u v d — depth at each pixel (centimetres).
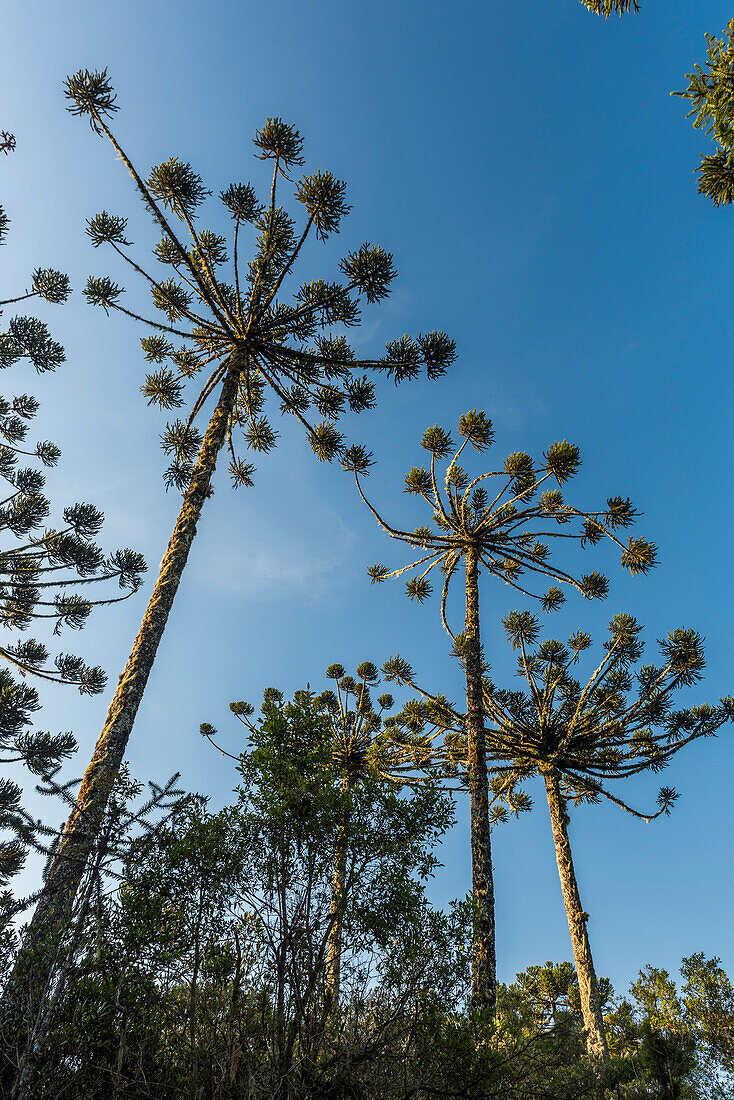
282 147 913
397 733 1394
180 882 415
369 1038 382
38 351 1184
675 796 1296
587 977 1220
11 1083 330
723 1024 1318
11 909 372
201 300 977
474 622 1180
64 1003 366
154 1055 367
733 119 538
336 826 443
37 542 1185
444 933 438
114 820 402
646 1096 921
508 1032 527
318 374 1057
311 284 971
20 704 1086
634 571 1222
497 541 1273
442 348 1017
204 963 393
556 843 1419
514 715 1458
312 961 388
